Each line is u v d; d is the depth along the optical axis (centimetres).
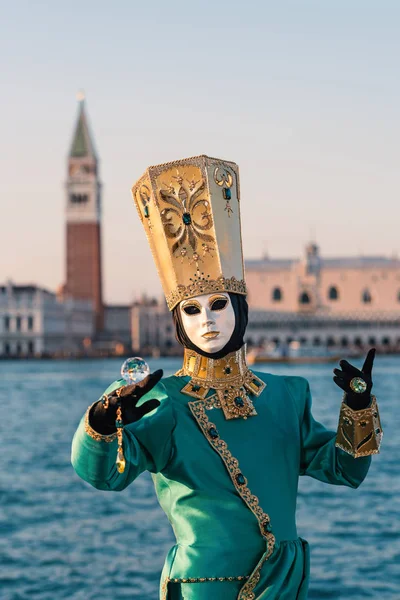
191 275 729
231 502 695
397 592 2334
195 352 736
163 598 696
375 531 3003
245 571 687
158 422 696
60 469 4741
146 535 3086
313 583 2430
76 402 10362
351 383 702
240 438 713
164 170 738
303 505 3491
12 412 8962
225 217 735
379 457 4766
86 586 2473
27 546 2938
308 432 746
